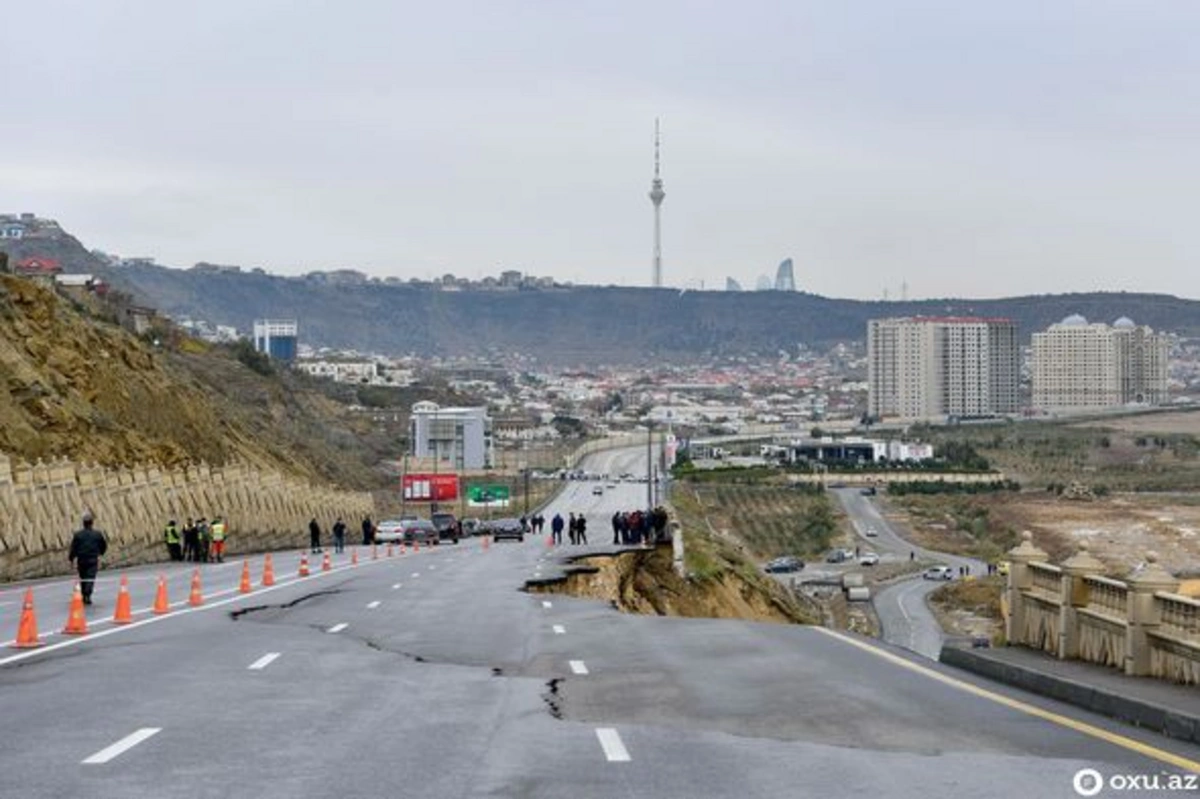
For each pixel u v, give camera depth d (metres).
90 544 49.06
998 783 17.77
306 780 18.02
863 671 30.28
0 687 27.11
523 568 78.31
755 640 37.41
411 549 114.06
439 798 16.91
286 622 42.12
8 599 52.25
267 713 23.86
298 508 138.12
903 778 18.11
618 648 35.12
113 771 18.58
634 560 105.38
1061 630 29.19
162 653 33.31
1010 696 26.16
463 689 27.09
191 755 19.80
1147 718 22.25
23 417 88.56
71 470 75.31
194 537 88.50
